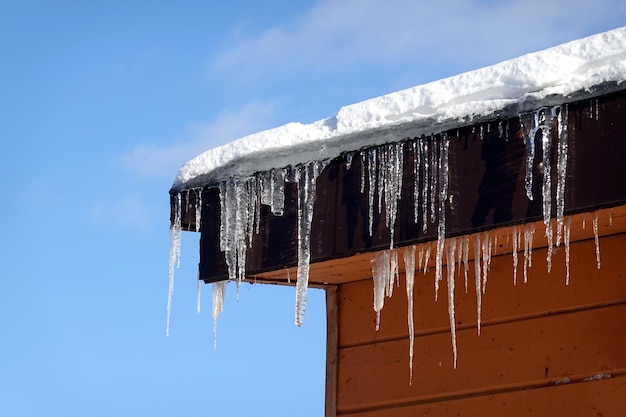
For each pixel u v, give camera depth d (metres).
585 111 3.09
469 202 3.36
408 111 3.59
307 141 3.88
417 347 4.51
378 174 3.64
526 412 4.04
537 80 3.24
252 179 4.08
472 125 3.36
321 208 3.82
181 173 4.42
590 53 3.20
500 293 4.27
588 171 3.07
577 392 3.90
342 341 4.83
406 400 4.48
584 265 4.00
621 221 3.65
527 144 3.22
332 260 4.17
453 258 3.87
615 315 3.86
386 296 4.70
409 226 3.53
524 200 3.22
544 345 4.05
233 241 4.13
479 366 4.25
